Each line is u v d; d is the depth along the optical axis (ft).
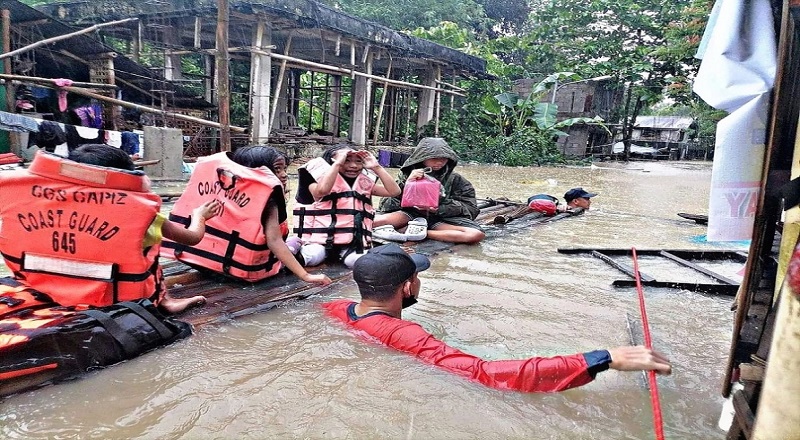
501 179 47.50
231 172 12.30
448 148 19.45
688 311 12.45
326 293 12.43
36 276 9.16
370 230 15.57
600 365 7.41
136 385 7.86
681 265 17.03
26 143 31.99
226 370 8.31
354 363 8.48
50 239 9.09
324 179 14.39
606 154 94.58
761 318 7.11
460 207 19.72
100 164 9.31
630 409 7.64
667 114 159.33
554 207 26.25
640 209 31.04
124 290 9.42
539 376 7.68
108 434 6.68
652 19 87.30
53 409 7.20
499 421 7.08
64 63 43.55
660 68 85.66
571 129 86.07
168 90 45.60
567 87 85.71
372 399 7.48
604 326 11.12
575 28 89.61
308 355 8.76
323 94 79.36
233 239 12.34
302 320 10.43
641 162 92.17
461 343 9.90
